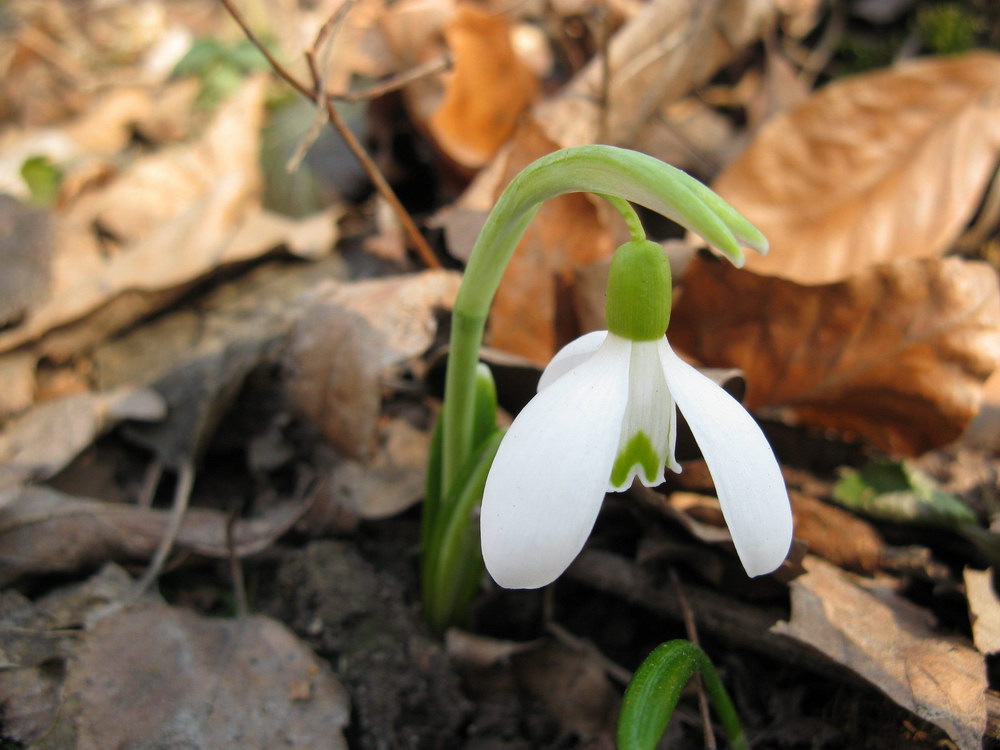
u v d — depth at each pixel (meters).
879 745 0.11
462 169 0.19
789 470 0.14
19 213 0.17
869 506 0.13
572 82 0.18
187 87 0.25
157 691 0.11
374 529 0.14
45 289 0.17
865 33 0.21
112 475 0.15
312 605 0.13
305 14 0.26
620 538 0.13
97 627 0.12
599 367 0.08
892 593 0.12
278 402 0.15
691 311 0.14
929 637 0.11
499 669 0.12
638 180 0.07
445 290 0.15
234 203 0.18
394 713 0.12
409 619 0.13
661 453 0.08
